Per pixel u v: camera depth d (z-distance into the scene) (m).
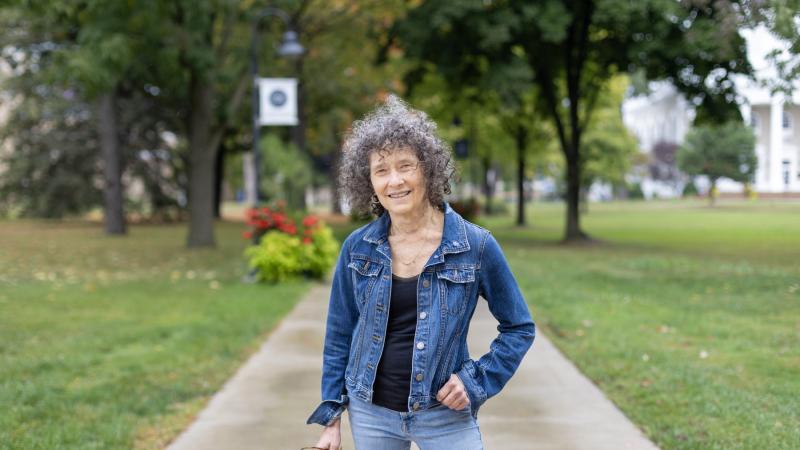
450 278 2.14
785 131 38.47
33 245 20.16
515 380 5.79
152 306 9.58
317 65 25.67
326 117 30.77
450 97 25.53
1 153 31.50
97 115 30.36
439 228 2.23
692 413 4.81
